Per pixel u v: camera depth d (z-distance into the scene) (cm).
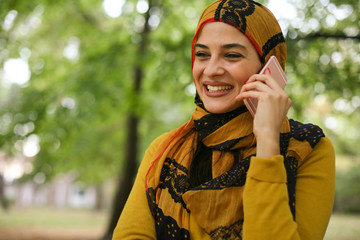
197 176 131
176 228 124
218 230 116
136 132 1058
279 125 116
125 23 906
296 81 679
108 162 1572
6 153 889
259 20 128
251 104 121
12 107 890
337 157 2381
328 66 682
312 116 818
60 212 3266
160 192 133
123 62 857
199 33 134
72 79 866
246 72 127
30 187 4184
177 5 907
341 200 2462
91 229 1939
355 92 688
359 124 1612
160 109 1149
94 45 909
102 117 874
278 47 135
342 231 1059
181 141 138
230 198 117
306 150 121
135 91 914
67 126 842
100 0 957
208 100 131
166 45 808
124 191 1041
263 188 109
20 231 1700
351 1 618
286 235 104
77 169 1678
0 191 2855
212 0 852
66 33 1018
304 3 639
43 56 965
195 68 134
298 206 117
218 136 128
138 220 131
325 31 664
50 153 1095
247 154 124
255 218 107
